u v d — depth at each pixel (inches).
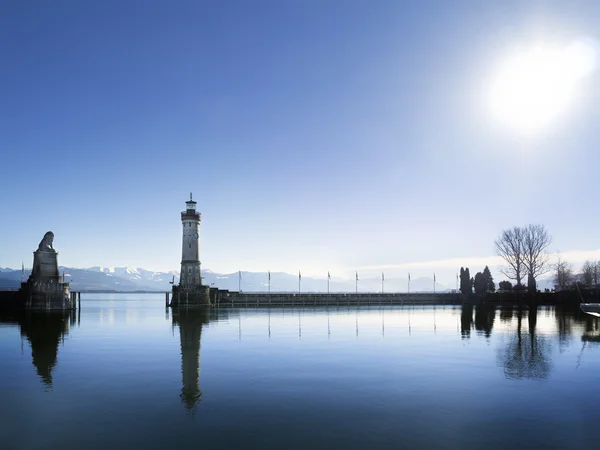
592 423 890.1
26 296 4055.1
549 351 1702.8
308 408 977.5
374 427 865.5
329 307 5408.5
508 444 786.2
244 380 1225.4
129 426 871.1
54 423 889.5
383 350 1740.9
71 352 1710.1
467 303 6028.5
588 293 4687.5
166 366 1419.8
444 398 1052.5
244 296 5684.1
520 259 5585.6
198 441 796.6
